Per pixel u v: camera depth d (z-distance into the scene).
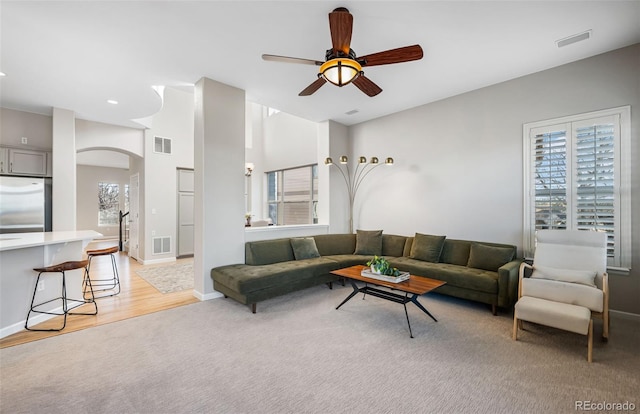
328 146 5.66
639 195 3.06
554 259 3.16
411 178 5.02
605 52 3.26
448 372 2.19
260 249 4.23
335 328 2.98
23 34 2.72
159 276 5.18
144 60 3.30
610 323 3.02
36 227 4.52
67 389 1.98
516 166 3.89
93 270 5.68
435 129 4.70
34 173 4.56
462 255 4.13
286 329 2.95
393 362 2.33
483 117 4.19
